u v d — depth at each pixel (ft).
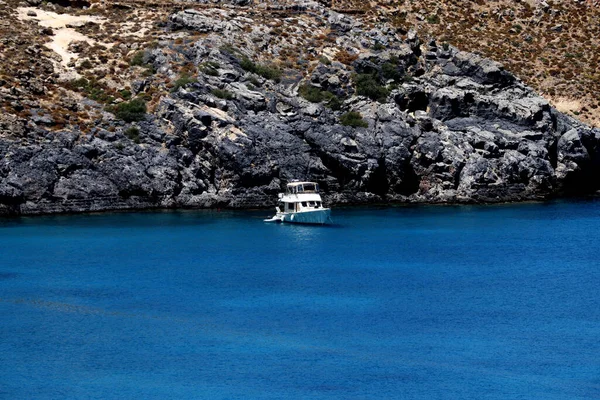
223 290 567.59
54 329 499.92
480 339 484.74
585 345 476.13
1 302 545.44
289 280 588.09
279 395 420.36
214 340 483.92
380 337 486.79
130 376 439.63
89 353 467.52
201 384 431.02
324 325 504.43
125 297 554.05
